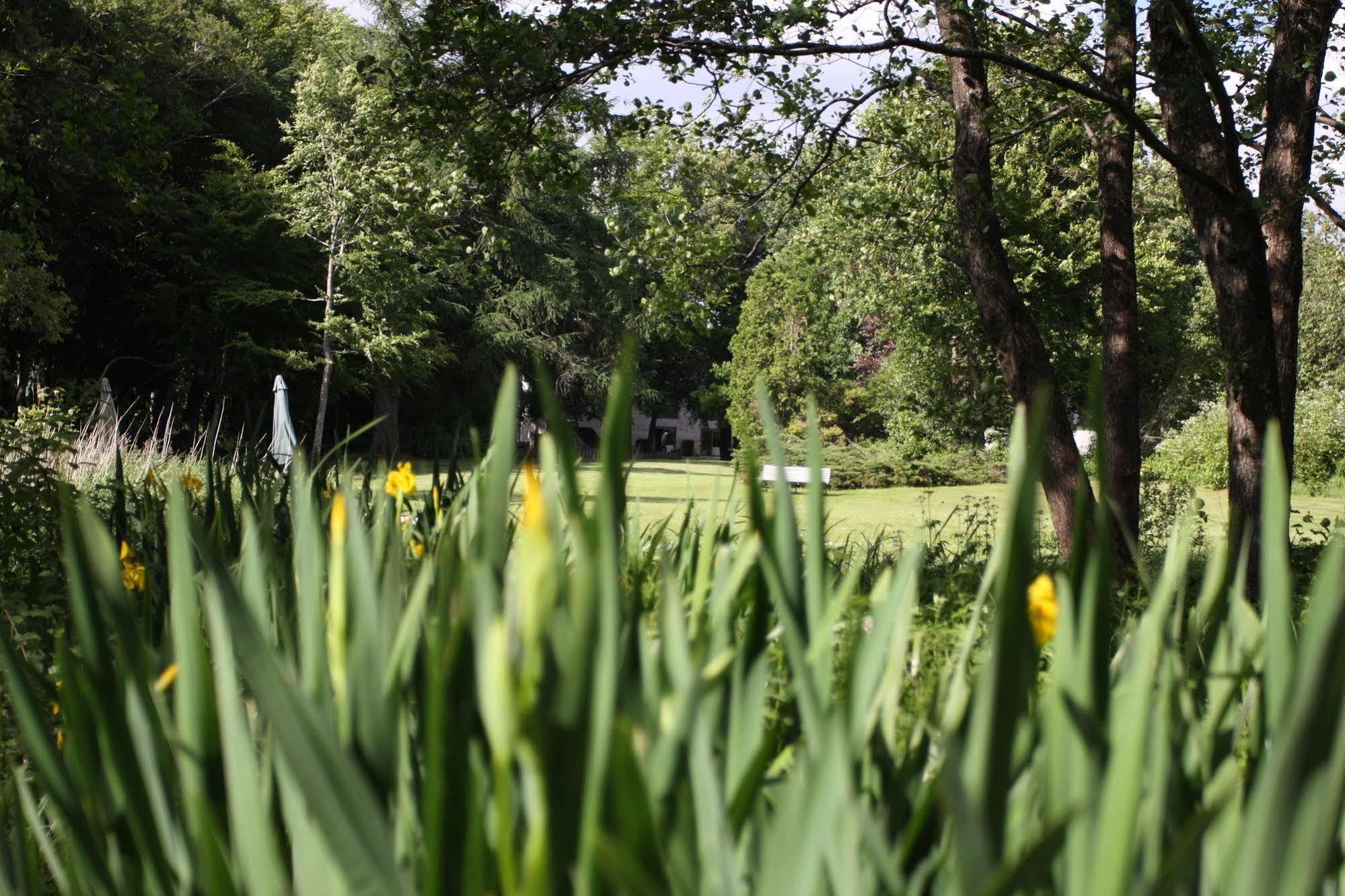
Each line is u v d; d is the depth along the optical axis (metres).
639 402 42.28
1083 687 0.64
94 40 21.11
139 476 7.65
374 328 27.39
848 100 8.62
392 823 0.70
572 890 0.52
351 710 0.72
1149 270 21.23
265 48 32.34
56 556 4.15
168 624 1.25
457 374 35.56
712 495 1.49
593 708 0.54
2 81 13.40
